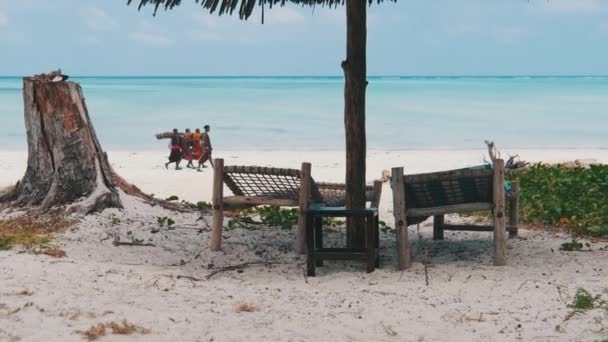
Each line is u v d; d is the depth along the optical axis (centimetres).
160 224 980
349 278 743
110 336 491
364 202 845
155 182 1739
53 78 1022
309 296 655
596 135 3400
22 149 2680
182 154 2097
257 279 752
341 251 774
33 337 479
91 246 857
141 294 615
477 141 3138
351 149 838
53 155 1006
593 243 906
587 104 6097
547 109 5362
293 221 1062
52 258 748
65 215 954
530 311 592
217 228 881
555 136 3356
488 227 926
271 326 545
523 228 1024
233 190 919
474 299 640
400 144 3012
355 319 576
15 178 1847
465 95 8306
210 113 4728
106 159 1038
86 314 536
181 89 10488
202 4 805
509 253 845
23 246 812
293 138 3219
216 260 845
